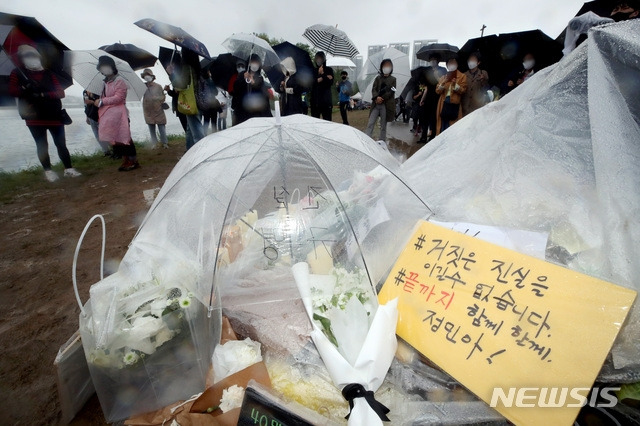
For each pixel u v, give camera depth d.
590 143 1.72
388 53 10.27
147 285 1.52
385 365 1.32
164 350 1.43
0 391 1.81
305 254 1.84
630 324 1.26
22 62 4.91
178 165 2.11
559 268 1.36
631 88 1.51
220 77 7.64
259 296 1.82
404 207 2.04
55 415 1.68
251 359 1.50
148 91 7.95
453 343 1.43
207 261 1.64
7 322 2.31
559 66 1.86
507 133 2.06
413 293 1.65
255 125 1.96
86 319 1.43
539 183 1.80
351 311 1.48
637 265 1.32
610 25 1.60
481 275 1.52
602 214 1.46
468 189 2.14
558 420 1.14
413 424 1.33
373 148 2.16
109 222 3.89
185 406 1.46
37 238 3.52
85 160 7.09
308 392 1.45
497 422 1.31
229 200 1.74
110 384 1.42
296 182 1.94
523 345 1.29
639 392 1.23
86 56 5.82
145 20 5.46
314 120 2.12
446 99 5.66
